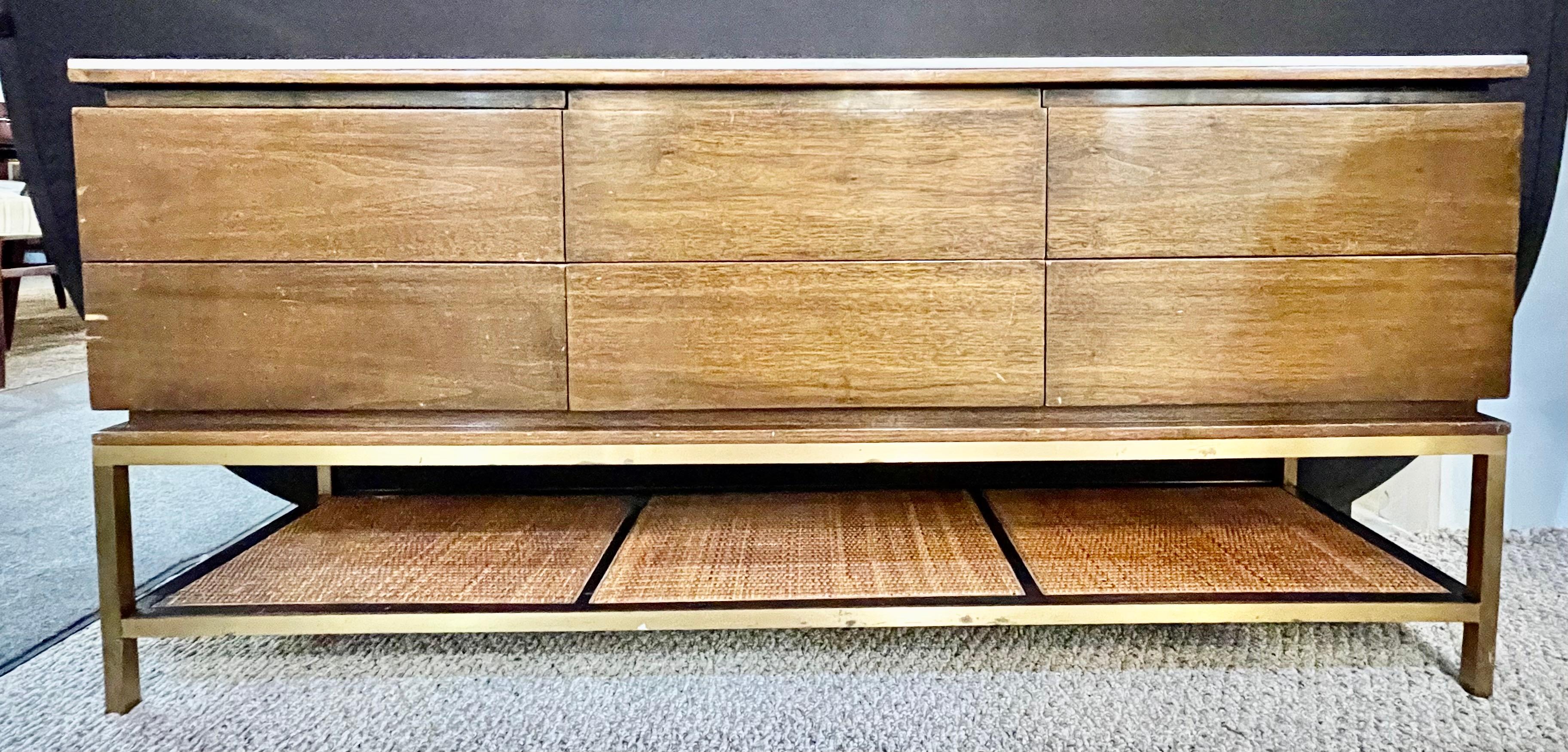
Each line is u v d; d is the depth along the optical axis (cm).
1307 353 89
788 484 127
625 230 87
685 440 89
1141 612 88
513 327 88
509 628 89
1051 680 96
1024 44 114
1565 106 111
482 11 113
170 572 128
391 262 87
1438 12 113
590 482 127
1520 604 112
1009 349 89
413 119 85
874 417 91
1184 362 89
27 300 365
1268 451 90
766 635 108
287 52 113
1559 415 136
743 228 87
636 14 113
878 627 108
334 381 88
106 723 89
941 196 87
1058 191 87
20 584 125
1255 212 87
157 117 85
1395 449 90
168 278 87
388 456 90
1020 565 98
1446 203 87
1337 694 93
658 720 89
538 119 85
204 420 90
